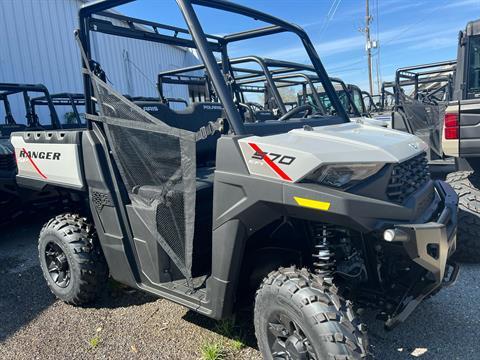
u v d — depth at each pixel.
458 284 3.05
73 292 2.89
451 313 2.68
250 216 1.94
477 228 3.18
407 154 2.02
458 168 4.08
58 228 2.93
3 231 5.23
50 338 2.62
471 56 4.45
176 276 2.47
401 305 2.05
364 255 2.04
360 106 8.84
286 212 1.86
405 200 1.93
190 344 2.48
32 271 3.79
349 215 1.71
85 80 2.64
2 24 8.81
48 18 9.90
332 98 3.14
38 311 2.99
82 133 2.71
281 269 1.96
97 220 2.72
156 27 3.11
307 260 2.19
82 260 2.83
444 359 2.24
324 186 1.76
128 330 2.67
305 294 1.78
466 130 3.63
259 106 6.70
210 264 2.54
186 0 2.13
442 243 1.90
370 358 1.72
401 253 1.94
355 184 1.80
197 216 2.47
